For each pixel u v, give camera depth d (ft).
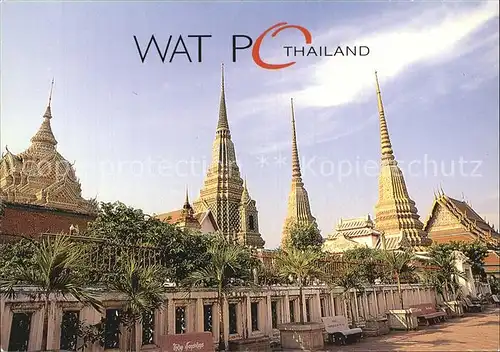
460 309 88.94
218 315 48.49
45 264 31.12
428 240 175.63
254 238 193.67
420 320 73.36
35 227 61.77
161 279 42.80
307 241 122.52
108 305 39.14
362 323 69.97
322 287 66.33
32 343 33.35
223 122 214.69
